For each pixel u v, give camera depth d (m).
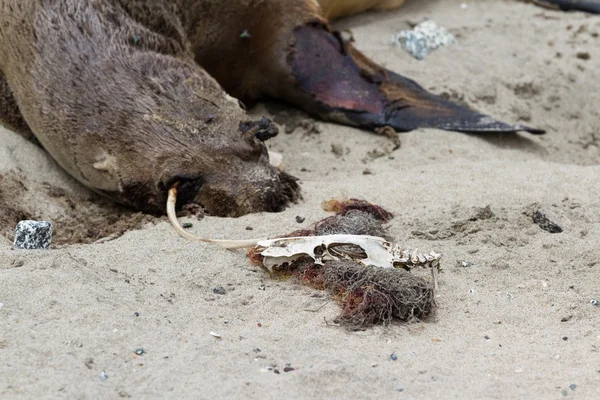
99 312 6.14
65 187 9.24
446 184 9.16
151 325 6.11
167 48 9.81
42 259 6.91
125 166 8.65
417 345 6.11
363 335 6.23
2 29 9.52
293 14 11.59
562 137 11.87
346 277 6.80
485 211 8.31
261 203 8.40
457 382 5.57
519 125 11.19
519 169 9.75
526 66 13.27
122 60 9.14
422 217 8.26
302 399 5.30
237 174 8.47
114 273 6.92
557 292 6.94
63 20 9.41
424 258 6.99
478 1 15.86
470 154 10.58
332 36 11.88
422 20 14.80
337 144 10.89
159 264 7.20
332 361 5.72
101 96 8.90
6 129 9.80
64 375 5.41
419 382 5.56
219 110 8.83
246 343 5.97
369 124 11.29
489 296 6.88
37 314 6.10
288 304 6.65
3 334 5.83
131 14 9.81
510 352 6.01
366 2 14.82
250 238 7.82
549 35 14.41
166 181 8.41
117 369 5.56
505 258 7.51
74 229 8.45
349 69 11.76
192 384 5.43
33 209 8.76
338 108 11.38
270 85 11.75
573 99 12.61
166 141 8.57
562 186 9.12
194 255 7.38
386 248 7.09
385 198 8.83
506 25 14.70
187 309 6.46
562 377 5.64
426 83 12.60
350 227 7.50
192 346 5.88
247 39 11.36
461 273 7.28
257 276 7.13
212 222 8.18
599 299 6.84
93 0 9.57
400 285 6.57
